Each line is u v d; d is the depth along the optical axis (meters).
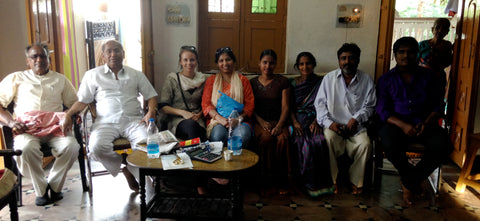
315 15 3.82
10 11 3.19
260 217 2.49
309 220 2.46
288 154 2.84
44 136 2.70
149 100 3.06
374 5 3.77
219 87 3.02
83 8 6.46
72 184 3.02
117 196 2.79
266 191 2.84
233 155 2.31
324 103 3.01
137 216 2.49
